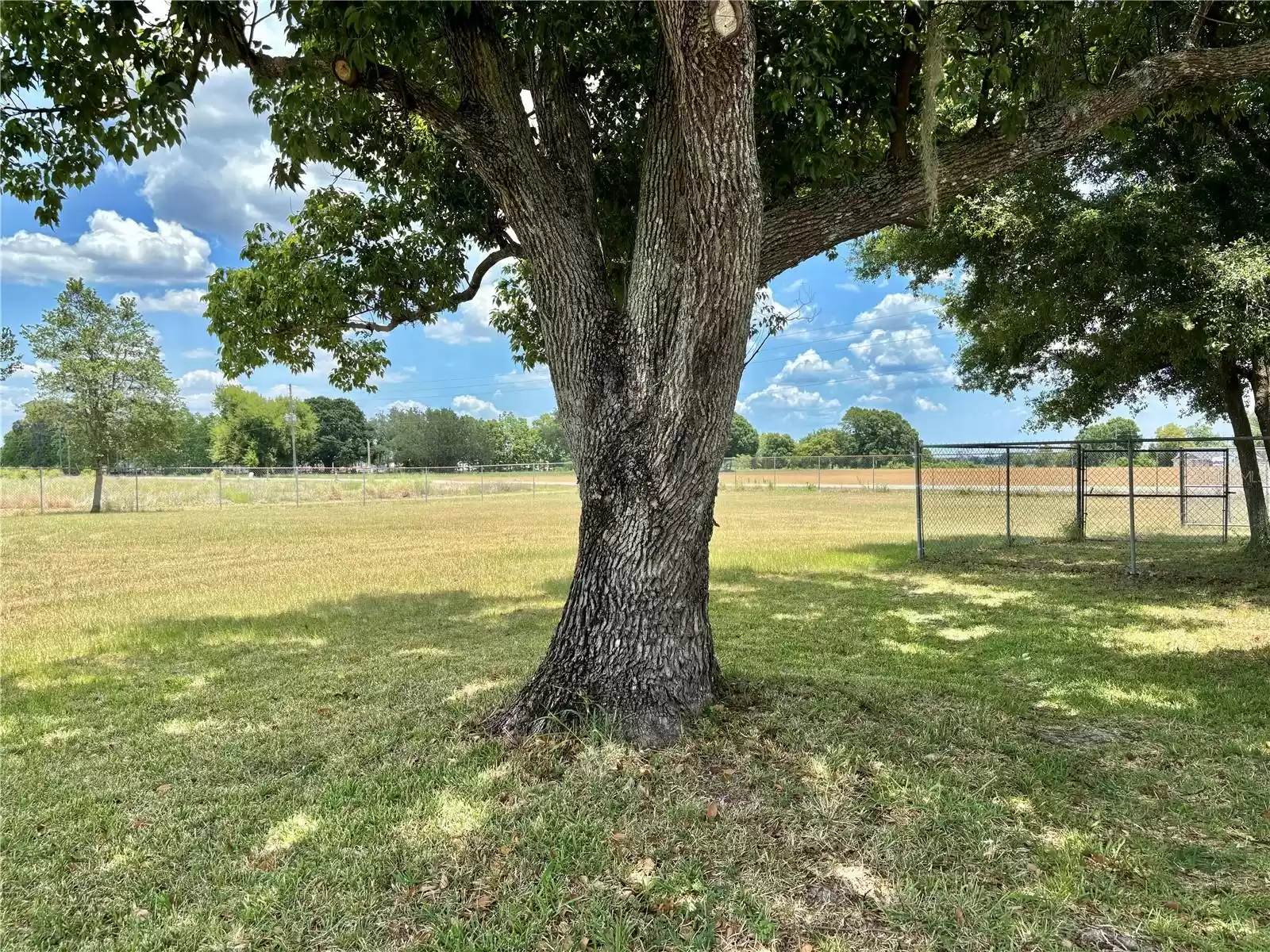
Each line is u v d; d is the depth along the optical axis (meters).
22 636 6.32
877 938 2.00
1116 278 7.24
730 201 2.75
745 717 3.48
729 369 3.15
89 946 2.07
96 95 3.56
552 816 2.67
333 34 3.00
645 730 3.21
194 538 14.84
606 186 4.44
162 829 2.73
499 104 3.25
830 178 4.05
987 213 8.02
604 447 3.31
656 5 2.50
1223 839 2.51
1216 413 10.47
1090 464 14.20
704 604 3.60
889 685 4.22
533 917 2.12
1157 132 7.39
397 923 2.13
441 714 3.86
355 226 5.17
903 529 14.94
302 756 3.43
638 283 3.21
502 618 6.73
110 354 24.95
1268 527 8.96
